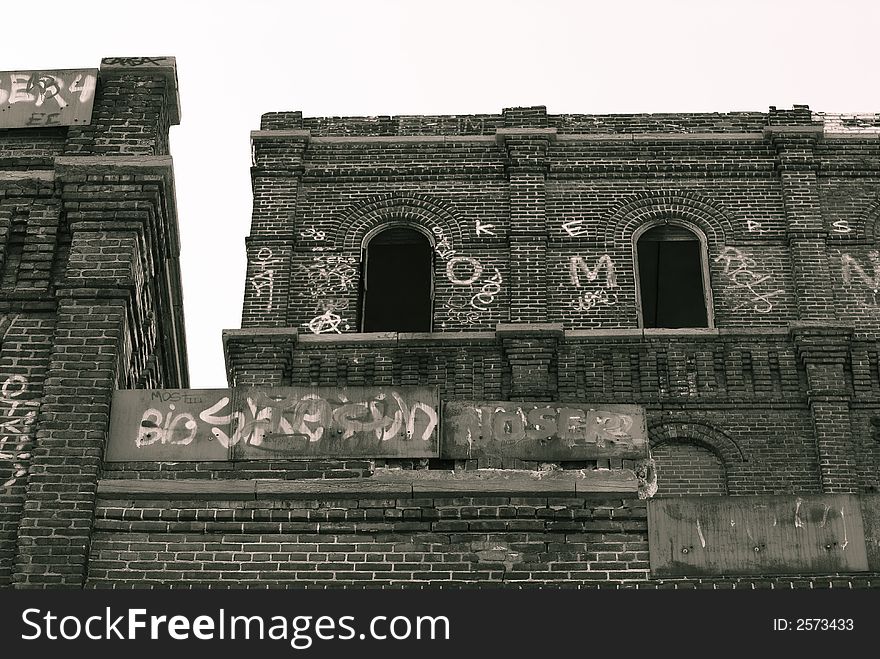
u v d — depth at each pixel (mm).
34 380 15164
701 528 14375
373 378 22875
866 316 23406
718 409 22453
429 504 14602
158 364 20141
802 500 14422
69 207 16312
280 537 14445
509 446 14961
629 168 25109
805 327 22766
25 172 16516
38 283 15820
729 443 22172
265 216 24828
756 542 14273
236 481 14672
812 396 22344
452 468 14938
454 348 23094
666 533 14383
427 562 14320
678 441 22328
